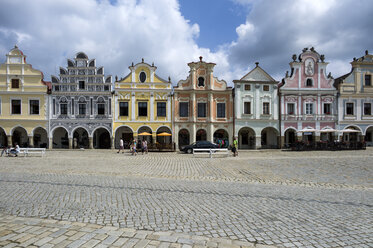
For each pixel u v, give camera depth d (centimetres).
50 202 769
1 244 461
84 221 598
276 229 564
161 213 671
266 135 4209
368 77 4178
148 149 3234
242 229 561
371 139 4297
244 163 1934
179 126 3906
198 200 818
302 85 4088
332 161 2003
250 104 4012
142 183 1119
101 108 3841
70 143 3788
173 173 1458
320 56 4150
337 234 539
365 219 639
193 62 3894
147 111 3891
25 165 1759
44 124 3775
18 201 778
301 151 3328
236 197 866
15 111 3762
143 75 3903
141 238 497
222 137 4141
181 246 466
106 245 463
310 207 747
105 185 1055
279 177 1339
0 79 3744
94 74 3831
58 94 3803
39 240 480
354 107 4138
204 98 3950
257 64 4056
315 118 4062
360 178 1306
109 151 3353
